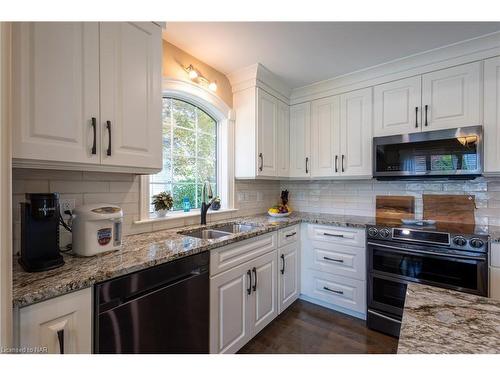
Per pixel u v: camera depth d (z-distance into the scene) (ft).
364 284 7.34
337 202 9.84
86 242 4.03
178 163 7.41
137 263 3.75
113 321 3.44
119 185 5.59
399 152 7.29
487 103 6.27
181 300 4.40
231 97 8.73
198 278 4.74
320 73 8.37
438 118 6.91
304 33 6.09
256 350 6.05
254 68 7.91
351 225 7.50
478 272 5.59
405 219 7.90
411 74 7.34
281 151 9.43
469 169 6.29
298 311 7.93
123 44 4.46
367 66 7.84
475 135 6.21
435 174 6.73
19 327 2.67
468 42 6.37
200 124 8.12
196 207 7.97
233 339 5.62
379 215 8.87
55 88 3.59
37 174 4.35
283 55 7.17
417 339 1.85
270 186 10.72
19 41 3.26
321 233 8.20
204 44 6.64
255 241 6.39
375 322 6.92
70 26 3.77
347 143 8.53
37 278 3.14
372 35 6.15
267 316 6.84
